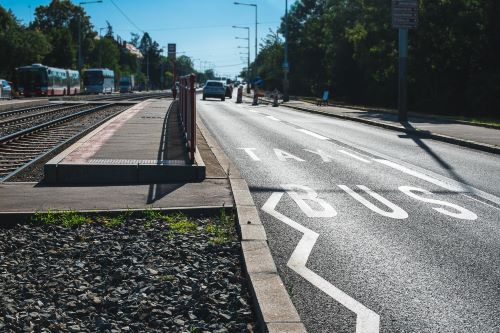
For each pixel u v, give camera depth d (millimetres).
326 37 77750
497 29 36375
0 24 89000
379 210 7801
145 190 8719
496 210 7879
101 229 6840
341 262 5523
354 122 25750
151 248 6062
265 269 4984
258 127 21938
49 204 7727
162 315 4242
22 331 3930
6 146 15484
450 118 25828
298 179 10227
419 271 5289
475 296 4680
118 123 19562
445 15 38156
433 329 4035
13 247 6145
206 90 55594
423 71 40812
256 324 4082
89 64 125875
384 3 42375
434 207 8031
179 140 14078
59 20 124875
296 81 93500
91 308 4391
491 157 13539
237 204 7656
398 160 12805
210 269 5344
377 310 4367
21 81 61375
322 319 4188
